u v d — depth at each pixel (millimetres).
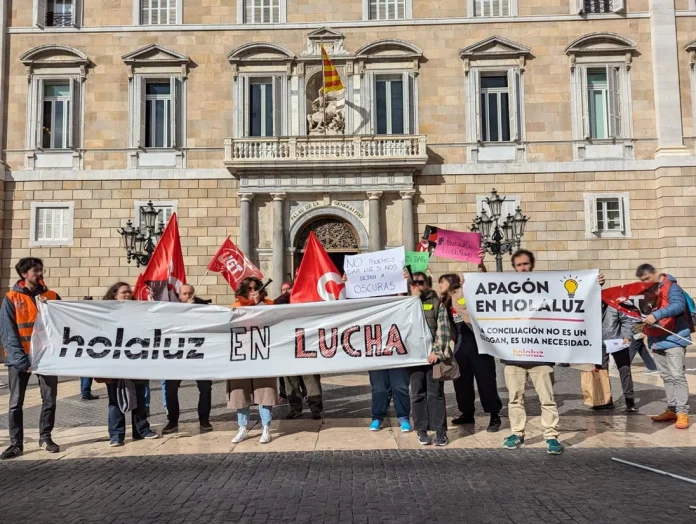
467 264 23797
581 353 7922
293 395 10422
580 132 24172
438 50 24672
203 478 6746
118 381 8594
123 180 24359
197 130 24531
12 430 8102
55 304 8500
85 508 5746
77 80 24547
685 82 24078
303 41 24797
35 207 24203
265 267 23891
